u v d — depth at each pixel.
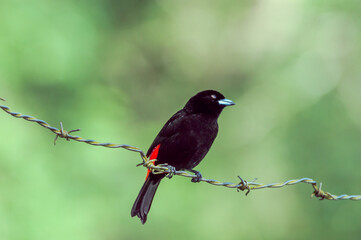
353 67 17.28
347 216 15.70
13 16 13.40
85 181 13.27
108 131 14.09
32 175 12.34
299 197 16.28
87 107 14.28
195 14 22.14
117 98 15.38
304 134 16.67
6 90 12.80
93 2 16.16
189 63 22.12
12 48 13.16
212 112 8.00
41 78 13.57
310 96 17.20
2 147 12.11
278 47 19.14
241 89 20.53
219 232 15.67
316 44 17.86
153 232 14.53
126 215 13.76
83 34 14.80
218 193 16.38
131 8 21.00
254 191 16.75
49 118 13.64
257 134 17.45
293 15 18.95
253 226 16.23
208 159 16.97
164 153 7.93
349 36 17.52
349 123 16.61
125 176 14.04
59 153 13.32
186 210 15.00
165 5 21.72
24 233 11.95
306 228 16.14
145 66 21.66
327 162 16.12
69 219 12.54
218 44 21.88
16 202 12.05
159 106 21.44
